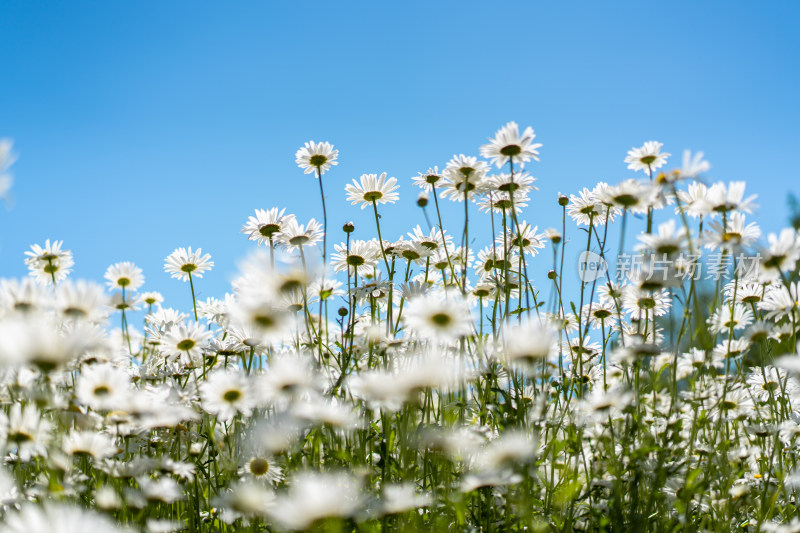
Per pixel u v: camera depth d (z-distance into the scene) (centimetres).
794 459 96
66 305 78
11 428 76
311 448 86
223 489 82
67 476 78
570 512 82
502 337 90
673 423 84
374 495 79
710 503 89
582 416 86
